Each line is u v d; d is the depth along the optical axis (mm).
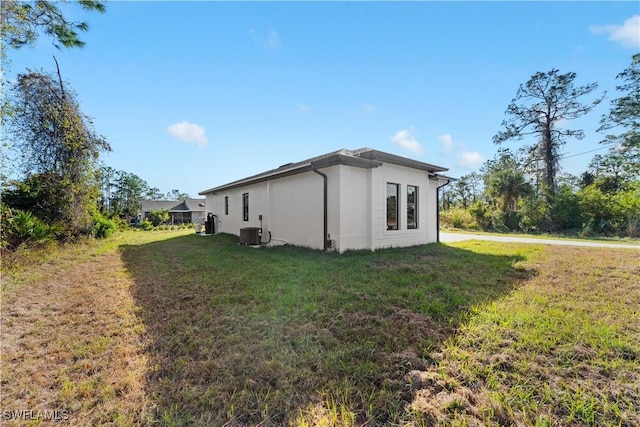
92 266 5910
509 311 3062
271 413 1640
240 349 2361
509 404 1686
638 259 5922
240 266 5613
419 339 2461
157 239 11555
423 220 9188
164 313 3217
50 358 2281
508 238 11422
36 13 6570
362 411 1650
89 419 1619
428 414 1608
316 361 2156
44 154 9164
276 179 9523
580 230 13844
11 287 4285
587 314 2992
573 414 1603
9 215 7012
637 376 1943
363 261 5926
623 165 17453
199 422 1565
